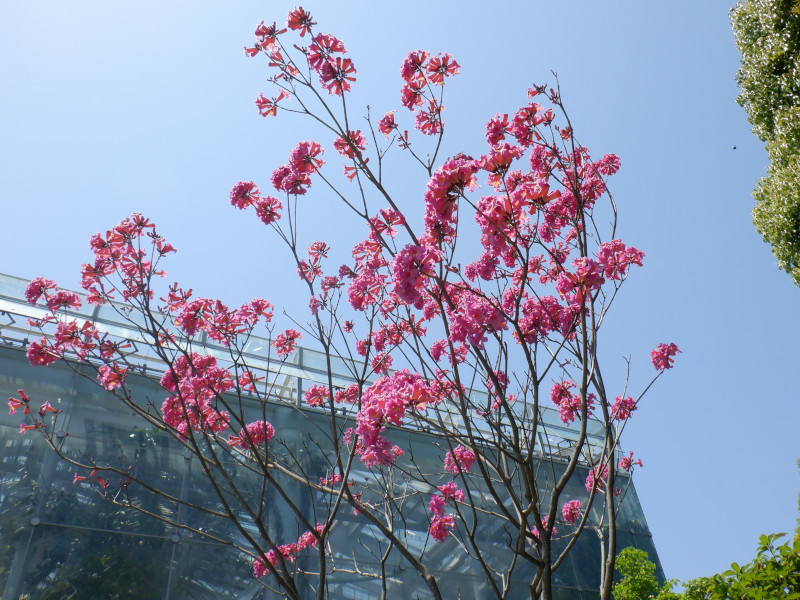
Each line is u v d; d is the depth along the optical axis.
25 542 9.14
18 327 11.19
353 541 11.38
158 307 6.18
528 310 4.93
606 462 4.58
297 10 5.05
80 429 10.52
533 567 13.09
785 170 9.67
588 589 13.45
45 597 8.88
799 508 4.94
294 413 12.54
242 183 5.66
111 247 5.81
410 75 5.18
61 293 6.39
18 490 9.52
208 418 5.93
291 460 11.84
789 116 9.59
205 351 12.32
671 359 5.88
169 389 5.87
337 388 7.45
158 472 10.70
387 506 5.83
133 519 10.05
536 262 5.63
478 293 4.15
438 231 4.21
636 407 6.19
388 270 4.85
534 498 3.91
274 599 10.27
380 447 4.01
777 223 9.78
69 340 6.06
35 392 10.56
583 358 4.18
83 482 10.02
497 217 4.14
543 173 5.28
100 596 9.22
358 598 10.84
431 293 4.23
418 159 4.89
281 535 10.89
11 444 9.88
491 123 5.15
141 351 11.79
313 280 6.11
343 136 4.79
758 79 10.33
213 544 10.41
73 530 9.55
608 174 5.72
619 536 14.96
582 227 4.67
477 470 11.63
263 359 13.29
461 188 4.02
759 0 10.55
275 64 5.03
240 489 11.16
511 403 5.75
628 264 5.18
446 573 11.97
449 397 4.50
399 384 4.23
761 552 4.01
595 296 4.57
